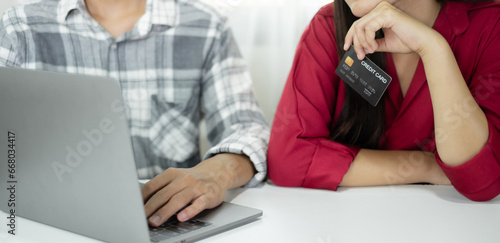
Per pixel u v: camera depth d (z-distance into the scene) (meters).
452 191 1.05
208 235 0.77
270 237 0.77
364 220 0.85
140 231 0.68
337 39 1.16
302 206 0.94
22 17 1.43
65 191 0.74
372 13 1.04
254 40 2.03
